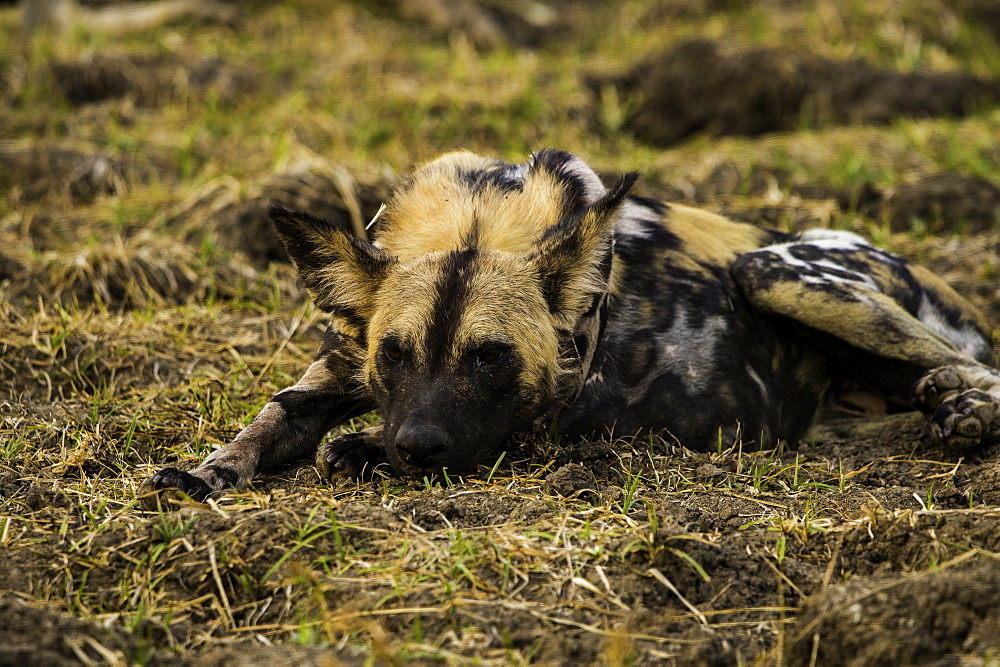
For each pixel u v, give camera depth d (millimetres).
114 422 7148
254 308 9430
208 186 11492
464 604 4777
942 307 7836
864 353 7141
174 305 9453
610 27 21094
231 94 16266
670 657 4500
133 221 11250
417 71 17562
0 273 9680
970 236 11266
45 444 6793
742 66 17297
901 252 10859
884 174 12578
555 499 5805
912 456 6711
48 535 5500
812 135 14781
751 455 6645
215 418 7230
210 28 19234
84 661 4293
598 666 4406
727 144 14836
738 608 4902
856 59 17203
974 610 4418
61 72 16219
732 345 7230
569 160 6836
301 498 5742
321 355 6789
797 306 7141
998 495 5910
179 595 5066
